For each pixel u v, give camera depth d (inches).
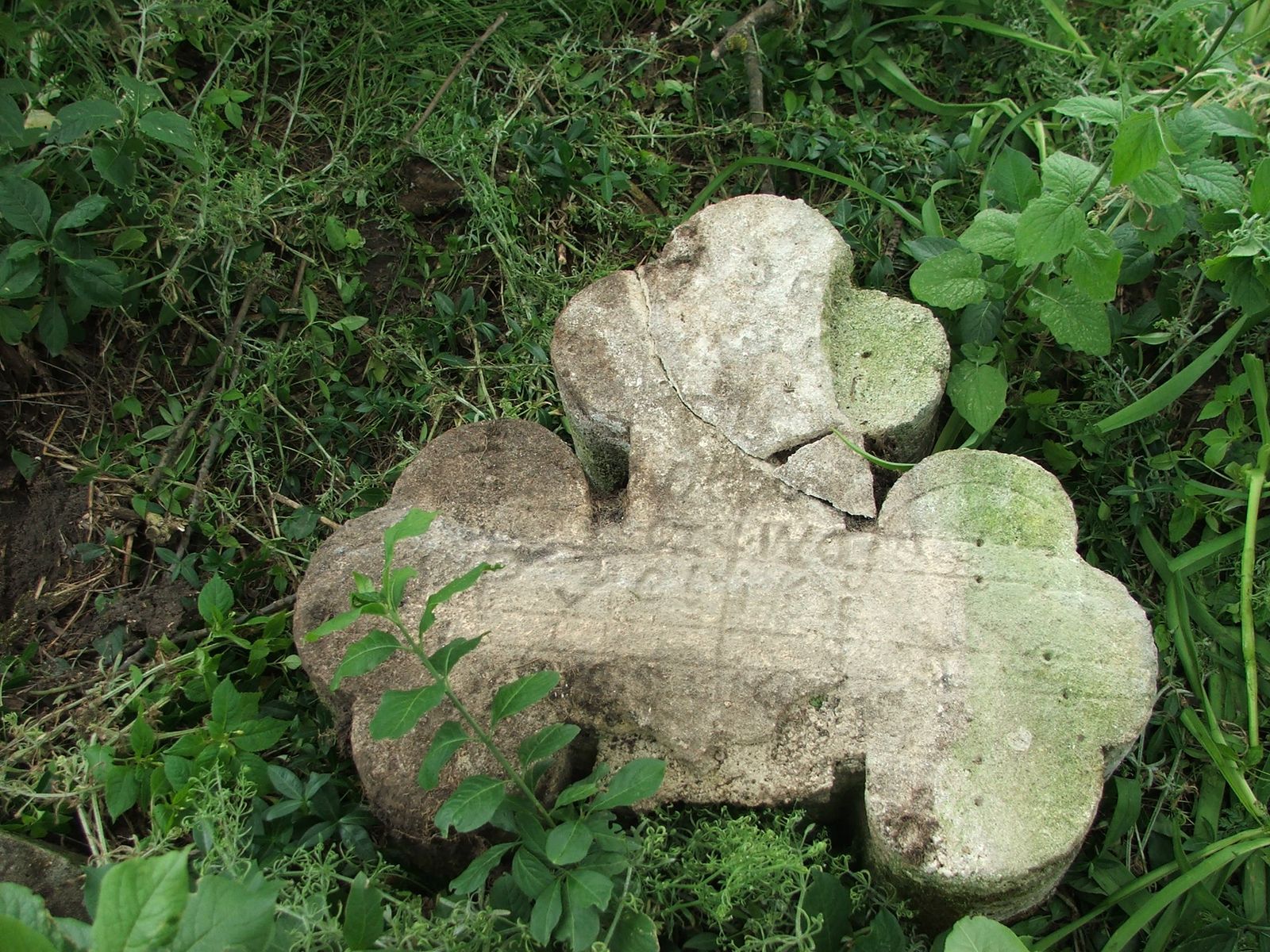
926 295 98.7
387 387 113.9
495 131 121.3
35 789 89.5
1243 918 85.4
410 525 71.9
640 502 89.7
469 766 79.8
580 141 124.0
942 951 78.3
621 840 72.9
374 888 74.9
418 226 122.7
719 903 74.7
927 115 128.1
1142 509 102.5
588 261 119.5
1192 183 97.4
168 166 118.2
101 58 120.8
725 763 80.3
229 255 114.3
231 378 113.7
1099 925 88.7
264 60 125.6
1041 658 80.9
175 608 103.0
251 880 73.4
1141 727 78.7
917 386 93.0
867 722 80.0
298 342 114.0
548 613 85.1
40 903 62.7
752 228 98.1
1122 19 130.0
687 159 127.3
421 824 79.7
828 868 81.7
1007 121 125.8
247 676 98.3
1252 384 101.3
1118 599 83.3
